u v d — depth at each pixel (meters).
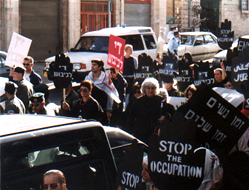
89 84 6.07
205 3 30.66
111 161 3.18
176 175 2.59
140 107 6.12
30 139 2.69
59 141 2.84
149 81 6.05
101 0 22.66
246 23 31.94
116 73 8.65
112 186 3.14
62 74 6.84
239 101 4.01
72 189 3.07
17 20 19.47
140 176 2.65
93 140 3.08
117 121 8.27
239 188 3.05
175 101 6.06
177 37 16.62
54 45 21.44
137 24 24.36
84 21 22.28
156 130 6.03
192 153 2.56
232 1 30.88
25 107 6.62
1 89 8.12
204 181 2.97
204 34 20.20
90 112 6.11
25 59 8.03
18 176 2.71
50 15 21.08
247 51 3.68
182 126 2.56
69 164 2.99
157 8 24.55
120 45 8.24
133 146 2.70
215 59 16.64
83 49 14.48
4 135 2.63
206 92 2.98
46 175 2.66
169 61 8.13
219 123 3.02
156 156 2.63
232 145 3.05
